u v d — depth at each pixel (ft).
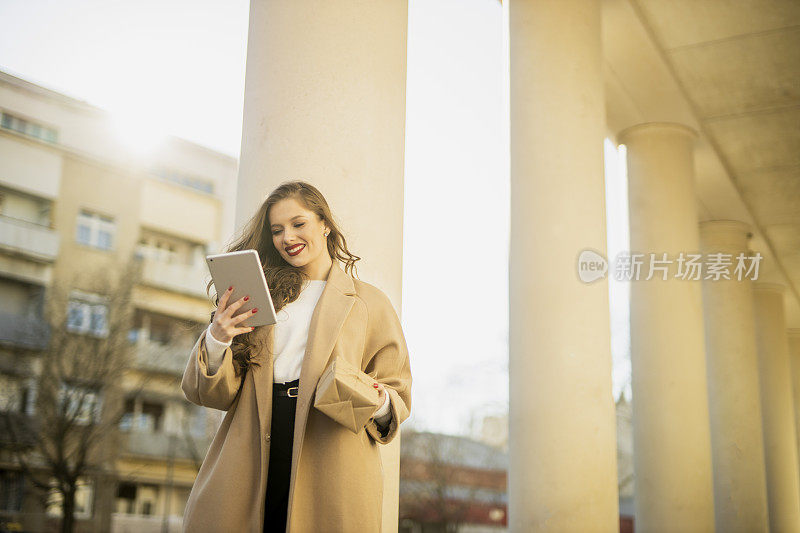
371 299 7.95
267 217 8.10
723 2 25.20
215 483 6.97
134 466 86.43
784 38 26.71
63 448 72.02
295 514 6.84
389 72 11.14
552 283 19.10
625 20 26.02
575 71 20.53
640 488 27.71
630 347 29.48
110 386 79.10
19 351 76.28
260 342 7.41
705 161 34.88
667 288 29.35
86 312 79.46
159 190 99.76
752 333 39.83
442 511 104.63
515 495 18.40
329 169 10.30
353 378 6.91
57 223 90.53
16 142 89.61
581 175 19.84
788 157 34.76
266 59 10.82
